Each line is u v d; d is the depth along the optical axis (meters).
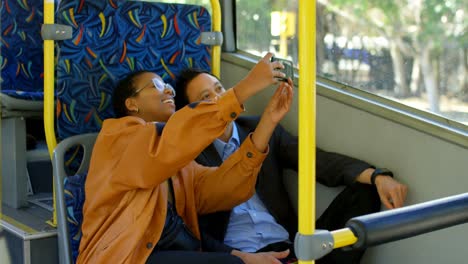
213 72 2.77
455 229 2.22
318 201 2.63
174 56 2.62
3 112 2.56
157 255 1.99
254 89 1.86
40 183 3.01
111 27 2.44
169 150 1.87
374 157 2.43
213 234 2.35
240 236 2.35
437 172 2.25
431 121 2.29
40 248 2.26
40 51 3.03
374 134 2.42
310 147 1.42
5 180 2.72
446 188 2.23
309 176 1.43
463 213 1.67
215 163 2.42
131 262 1.95
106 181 2.02
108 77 2.43
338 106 2.54
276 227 2.43
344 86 2.56
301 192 1.43
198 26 2.69
